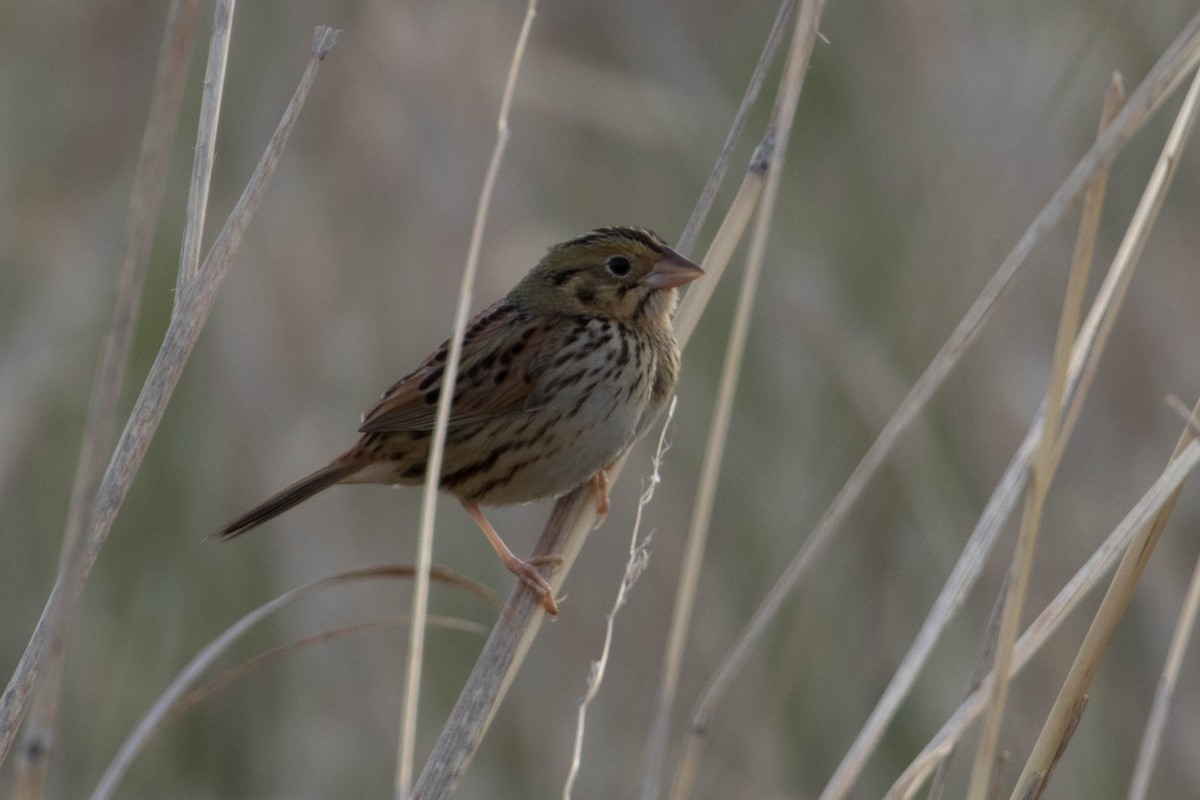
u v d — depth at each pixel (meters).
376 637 11.33
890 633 10.60
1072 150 11.57
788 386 11.16
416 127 12.23
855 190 11.74
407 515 11.70
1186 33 5.58
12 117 12.48
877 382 10.91
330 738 11.05
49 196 12.41
